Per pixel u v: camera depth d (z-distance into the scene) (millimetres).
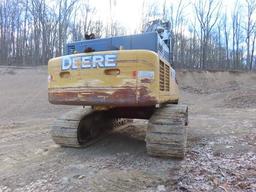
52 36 43250
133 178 4781
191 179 4684
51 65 5988
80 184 4609
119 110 6938
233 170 5066
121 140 7141
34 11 43562
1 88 19234
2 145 7113
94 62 5441
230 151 6270
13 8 44250
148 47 6012
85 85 5520
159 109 6051
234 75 31391
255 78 31609
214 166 5281
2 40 43625
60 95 5812
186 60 50188
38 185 4645
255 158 5766
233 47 52625
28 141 7449
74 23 44781
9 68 24578
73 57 5660
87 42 6371
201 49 48781
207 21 48844
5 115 13578
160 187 4457
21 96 17609
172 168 5180
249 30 50562
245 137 7605
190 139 7441
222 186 4410
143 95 5160
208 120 11008
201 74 30375
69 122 6398
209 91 26828
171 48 8562
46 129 9273
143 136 7641
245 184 4461
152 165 5340
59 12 43500
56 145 6816
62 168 5270
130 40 6117
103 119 7465
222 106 18219
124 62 5238
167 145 5492
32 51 43750
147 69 5160
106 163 5492
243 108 16734
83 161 5633
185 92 25625
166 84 6145
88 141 6789
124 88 5234
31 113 14148
